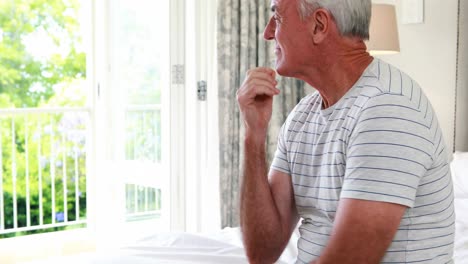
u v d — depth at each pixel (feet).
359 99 4.11
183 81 12.42
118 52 13.29
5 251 13.88
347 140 4.10
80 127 22.56
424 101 4.06
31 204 24.50
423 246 4.05
